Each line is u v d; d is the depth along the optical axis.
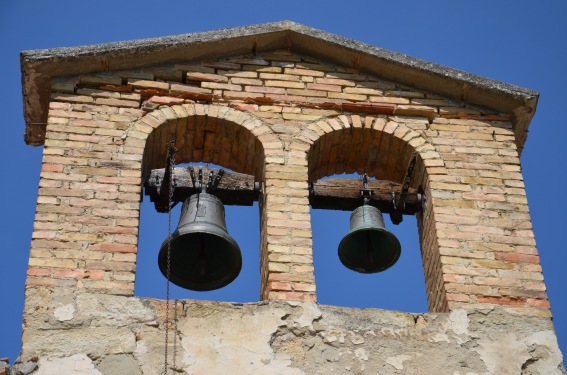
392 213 13.18
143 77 13.41
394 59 13.74
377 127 13.30
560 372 11.28
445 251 12.18
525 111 13.66
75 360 10.70
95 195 12.05
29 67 13.02
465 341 11.39
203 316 11.16
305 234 12.07
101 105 13.01
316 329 11.24
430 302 12.34
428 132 13.39
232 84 13.52
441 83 13.75
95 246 11.61
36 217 11.75
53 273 11.31
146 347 10.87
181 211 12.48
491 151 13.27
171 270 12.23
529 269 12.08
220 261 12.34
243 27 13.84
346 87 13.75
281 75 13.75
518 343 11.44
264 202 12.47
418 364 11.16
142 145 12.66
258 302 11.35
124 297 11.22
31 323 10.90
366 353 11.16
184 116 13.04
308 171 12.99
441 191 12.77
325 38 13.86
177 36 13.59
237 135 13.17
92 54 13.16
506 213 12.60
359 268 13.01
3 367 10.54
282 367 10.93
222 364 10.85
